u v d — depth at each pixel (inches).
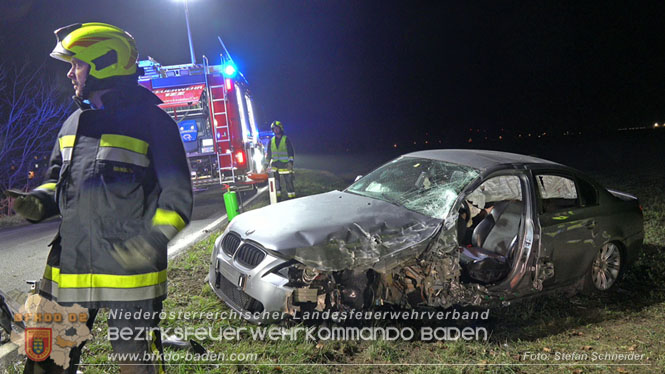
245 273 141.6
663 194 405.4
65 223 73.3
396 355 133.6
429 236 143.7
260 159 510.9
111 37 76.3
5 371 115.6
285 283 135.1
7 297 114.5
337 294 137.3
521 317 161.8
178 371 117.1
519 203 179.0
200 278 193.6
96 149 73.5
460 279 158.7
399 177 186.4
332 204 171.6
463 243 184.2
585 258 175.9
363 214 156.8
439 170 176.2
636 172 613.9
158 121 78.4
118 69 77.2
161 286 77.9
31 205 77.2
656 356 138.1
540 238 160.2
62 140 78.4
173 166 76.7
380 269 137.9
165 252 78.7
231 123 407.2
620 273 192.9
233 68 404.5
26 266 228.2
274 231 145.1
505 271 159.5
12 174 517.0
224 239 163.6
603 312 166.7
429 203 159.5
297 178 643.5
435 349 138.2
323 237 140.6
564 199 176.9
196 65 411.2
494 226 177.9
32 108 570.3
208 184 416.5
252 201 426.0
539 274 161.6
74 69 78.2
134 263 73.9
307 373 123.2
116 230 73.0
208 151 414.3
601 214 180.5
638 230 196.1
